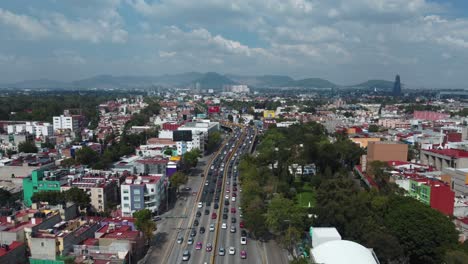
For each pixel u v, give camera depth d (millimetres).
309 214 185875
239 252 164000
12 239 144875
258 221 174750
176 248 168375
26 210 175625
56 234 145625
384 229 157125
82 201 193875
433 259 148125
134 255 152125
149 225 168000
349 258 124688
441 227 149000
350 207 169625
